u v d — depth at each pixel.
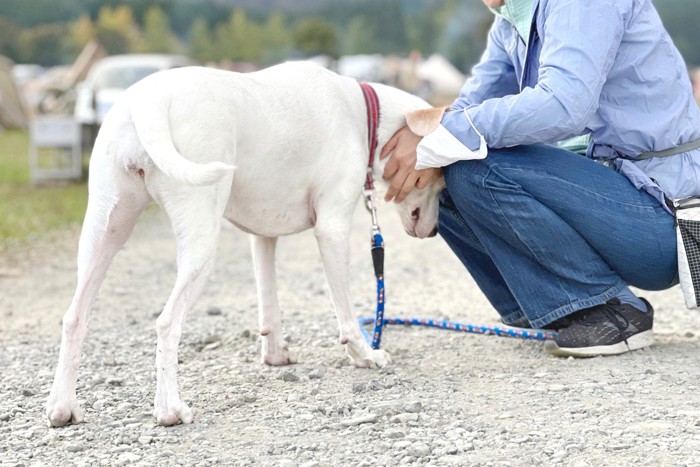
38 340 5.61
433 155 4.30
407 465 3.24
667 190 4.36
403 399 3.96
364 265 7.86
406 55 145.50
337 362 4.62
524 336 4.69
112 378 4.49
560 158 4.34
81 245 3.79
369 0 156.00
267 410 3.90
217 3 171.62
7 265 8.23
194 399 4.07
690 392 3.94
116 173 3.67
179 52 126.00
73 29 125.81
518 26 4.49
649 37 4.29
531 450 3.34
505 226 4.41
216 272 7.81
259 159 4.00
